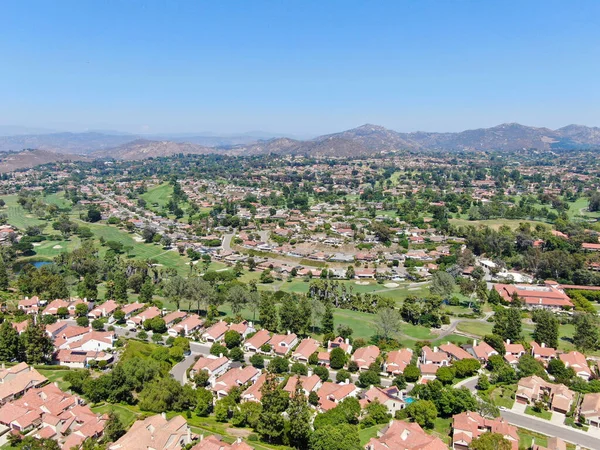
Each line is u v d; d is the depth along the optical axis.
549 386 156.12
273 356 184.38
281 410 128.25
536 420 141.12
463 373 168.12
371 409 137.38
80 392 151.12
